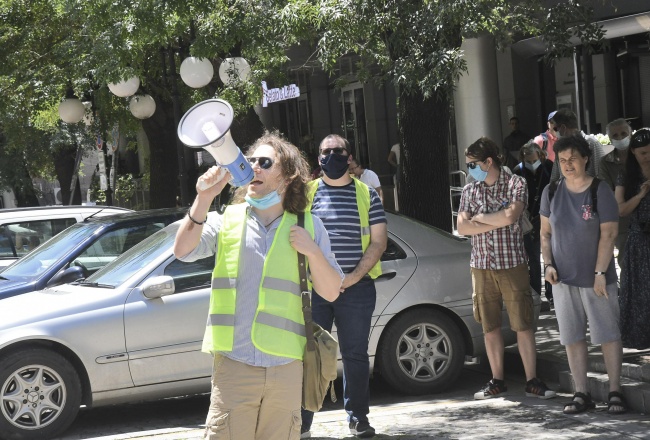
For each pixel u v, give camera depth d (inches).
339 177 283.9
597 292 290.5
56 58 629.3
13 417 310.2
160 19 471.2
